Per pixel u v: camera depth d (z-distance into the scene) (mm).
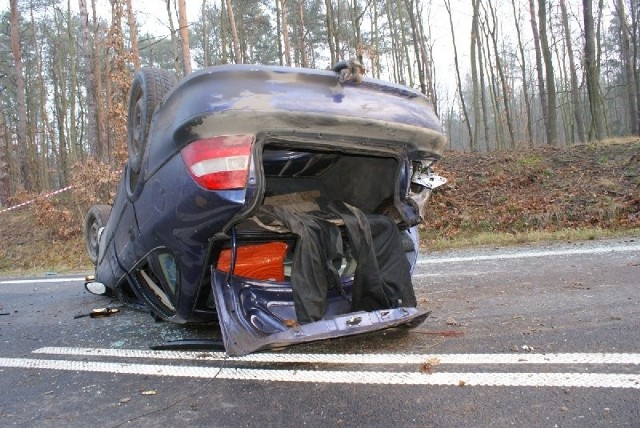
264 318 3160
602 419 2262
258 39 37469
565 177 11867
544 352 3111
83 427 2625
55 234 15078
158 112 3287
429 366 3023
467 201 11641
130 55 14297
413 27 25047
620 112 55500
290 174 3891
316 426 2426
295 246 3227
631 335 3285
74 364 3684
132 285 4324
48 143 43969
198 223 2963
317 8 33969
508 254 6805
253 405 2717
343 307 3432
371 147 3213
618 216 9594
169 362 3512
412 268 3824
